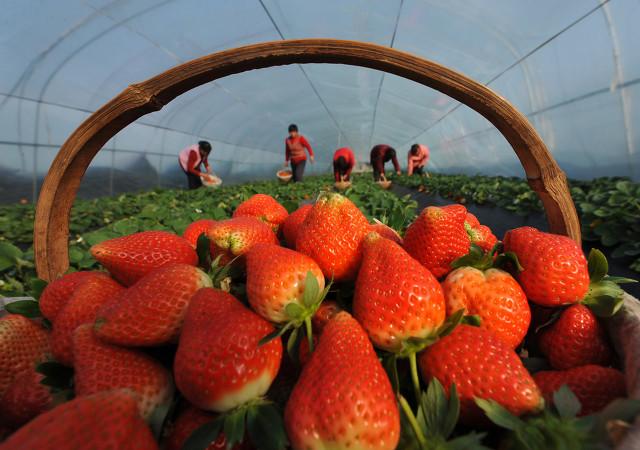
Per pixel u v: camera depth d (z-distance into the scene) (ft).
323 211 0.55
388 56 0.61
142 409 0.45
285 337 0.54
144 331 0.48
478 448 0.38
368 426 0.37
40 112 5.76
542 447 0.36
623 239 2.02
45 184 0.77
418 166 8.90
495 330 0.49
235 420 0.42
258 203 0.83
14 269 1.71
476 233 0.75
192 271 0.53
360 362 0.41
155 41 4.96
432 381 0.43
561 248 0.52
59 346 0.53
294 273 0.48
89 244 1.90
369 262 0.50
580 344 0.51
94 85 5.57
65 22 4.22
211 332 0.44
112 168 7.77
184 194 5.98
